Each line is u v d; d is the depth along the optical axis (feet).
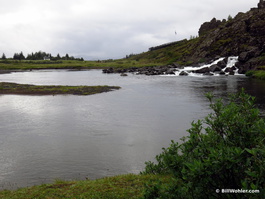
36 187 40.14
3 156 59.67
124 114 106.11
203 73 324.60
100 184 38.55
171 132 78.23
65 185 40.04
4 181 46.83
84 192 35.88
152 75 341.21
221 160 15.70
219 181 17.67
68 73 442.09
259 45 363.15
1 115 108.06
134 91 181.57
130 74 374.84
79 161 56.18
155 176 40.14
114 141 70.38
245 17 460.14
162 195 19.11
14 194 37.76
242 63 331.77
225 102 117.50
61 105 131.34
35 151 63.00
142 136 74.69
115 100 144.46
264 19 416.26
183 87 195.11
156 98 147.43
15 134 78.79
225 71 325.21
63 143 69.21
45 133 79.56
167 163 23.58
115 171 50.78
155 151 61.87
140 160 56.34
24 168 52.70
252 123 18.70
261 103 116.16
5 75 399.44
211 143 20.44
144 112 109.29
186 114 102.94
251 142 18.03
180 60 519.19
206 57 444.14
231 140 19.29
